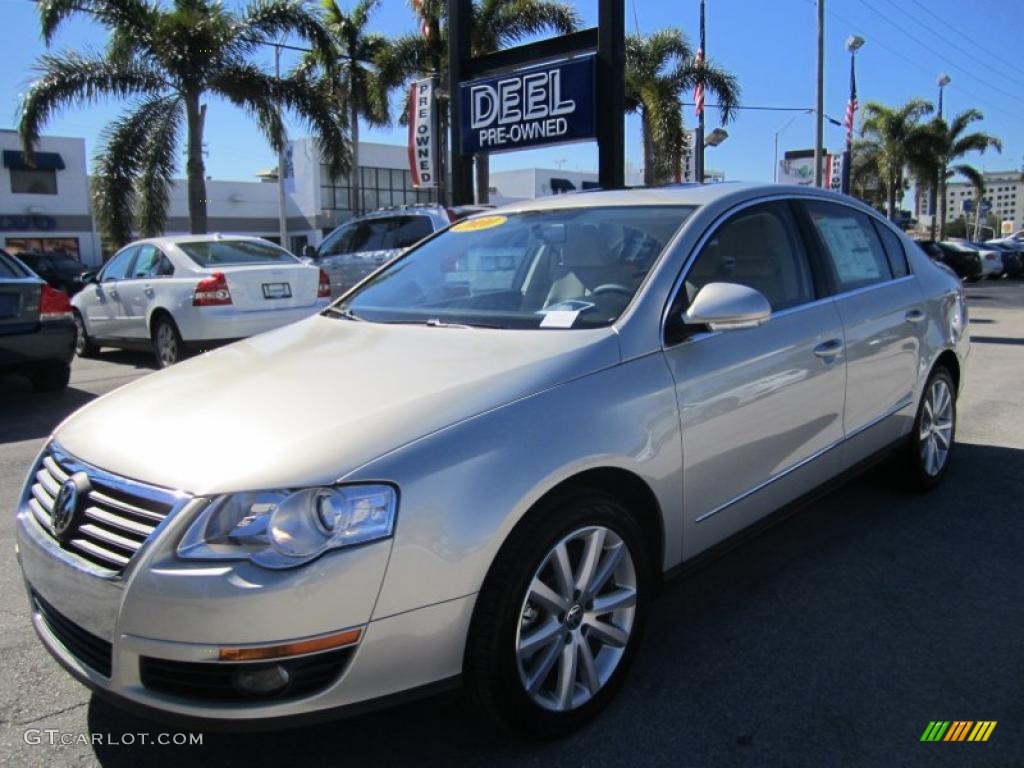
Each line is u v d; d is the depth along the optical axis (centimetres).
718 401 304
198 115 1650
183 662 214
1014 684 293
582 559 265
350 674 218
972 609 348
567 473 250
